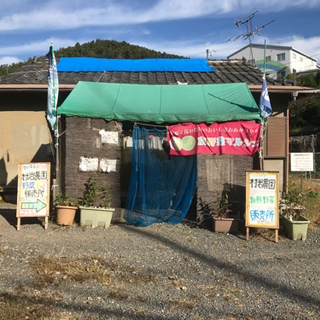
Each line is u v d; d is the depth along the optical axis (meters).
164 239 6.02
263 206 6.12
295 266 4.94
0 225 6.61
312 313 3.59
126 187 8.93
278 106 9.23
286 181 8.74
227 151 6.99
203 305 3.71
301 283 4.36
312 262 5.12
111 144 7.06
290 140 24.86
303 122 34.56
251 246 5.81
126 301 3.72
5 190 9.10
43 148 9.23
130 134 8.82
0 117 9.17
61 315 3.34
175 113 7.16
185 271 4.65
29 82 9.29
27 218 7.21
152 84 9.69
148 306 3.63
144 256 5.14
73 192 6.87
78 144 6.89
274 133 8.77
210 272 4.64
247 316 3.50
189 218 7.57
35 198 6.31
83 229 6.43
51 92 6.93
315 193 9.81
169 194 7.35
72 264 4.62
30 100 9.23
